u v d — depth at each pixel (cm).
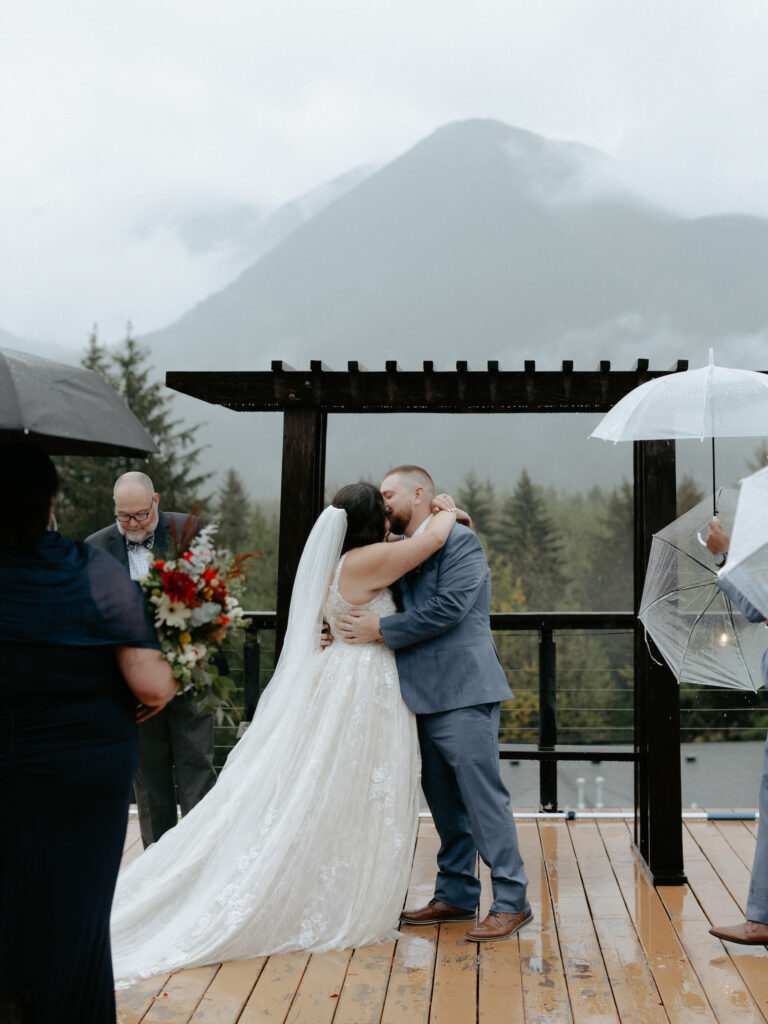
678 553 350
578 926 328
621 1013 264
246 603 3512
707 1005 268
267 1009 268
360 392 389
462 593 323
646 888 365
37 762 195
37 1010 198
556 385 383
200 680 217
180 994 277
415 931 327
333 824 314
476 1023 259
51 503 205
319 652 335
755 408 328
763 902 302
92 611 198
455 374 386
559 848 418
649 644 374
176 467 3388
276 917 306
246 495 3916
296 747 324
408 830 324
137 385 3409
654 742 374
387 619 325
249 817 319
